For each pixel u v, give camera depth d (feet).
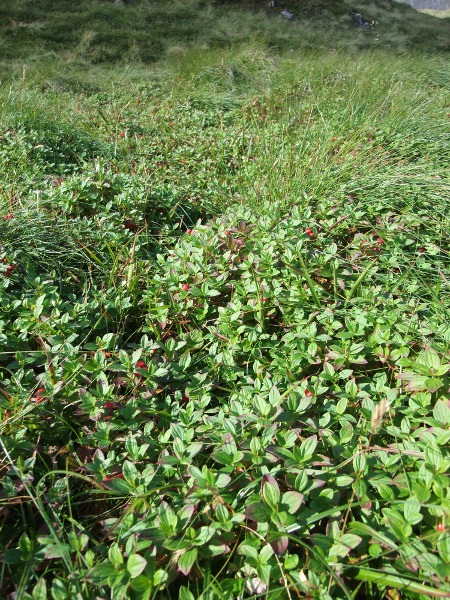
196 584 4.64
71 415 6.59
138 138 18.45
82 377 6.80
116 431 6.39
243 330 7.89
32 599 4.29
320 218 11.33
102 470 5.63
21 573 4.76
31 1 48.14
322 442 6.04
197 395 6.86
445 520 4.47
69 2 50.72
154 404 6.71
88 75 33.06
